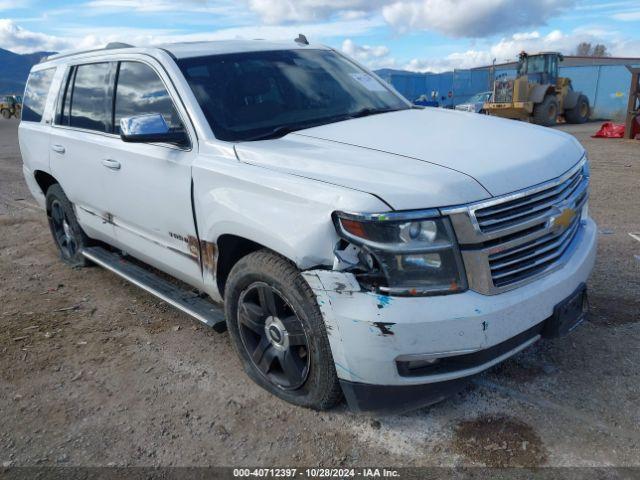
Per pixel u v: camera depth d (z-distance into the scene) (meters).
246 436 2.90
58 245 5.81
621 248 5.34
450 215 2.44
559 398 3.02
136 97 3.93
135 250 4.31
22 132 5.66
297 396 3.05
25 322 4.39
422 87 37.22
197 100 3.47
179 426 3.01
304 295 2.73
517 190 2.60
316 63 4.20
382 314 2.45
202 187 3.25
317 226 2.58
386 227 2.43
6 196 9.54
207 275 3.46
